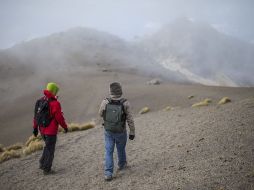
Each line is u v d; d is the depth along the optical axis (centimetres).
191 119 1388
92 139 1294
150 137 1171
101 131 1488
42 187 762
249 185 588
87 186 724
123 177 743
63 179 800
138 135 1252
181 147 926
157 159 847
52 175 845
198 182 638
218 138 934
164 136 1140
